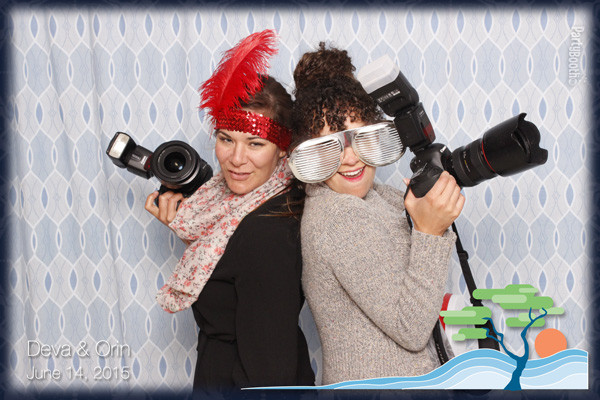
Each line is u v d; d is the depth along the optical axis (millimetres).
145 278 1772
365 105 1084
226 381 1149
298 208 1152
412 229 1021
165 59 1701
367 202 1119
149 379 1794
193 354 1784
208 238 1183
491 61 1659
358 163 1091
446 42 1660
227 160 1175
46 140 1788
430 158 1020
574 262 1696
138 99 1710
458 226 1713
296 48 1663
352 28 1662
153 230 1762
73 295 1808
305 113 1088
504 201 1702
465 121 1673
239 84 1127
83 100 1744
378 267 989
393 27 1660
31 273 1815
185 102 1698
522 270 1705
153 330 1782
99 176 1763
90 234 1781
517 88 1662
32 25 1763
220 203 1240
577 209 1687
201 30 1684
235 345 1163
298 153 1070
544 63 1656
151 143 1717
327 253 1006
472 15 1655
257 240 1102
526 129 964
